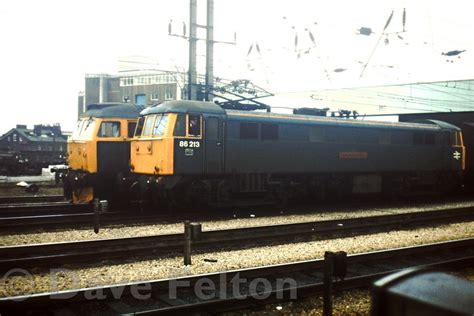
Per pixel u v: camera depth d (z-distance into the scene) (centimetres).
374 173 2053
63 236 1155
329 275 570
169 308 582
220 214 1575
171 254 951
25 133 5522
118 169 1717
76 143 1741
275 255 959
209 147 1536
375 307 286
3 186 2733
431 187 2312
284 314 620
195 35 2523
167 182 1474
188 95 2473
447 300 261
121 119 1728
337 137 1881
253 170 1636
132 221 1392
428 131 2236
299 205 1888
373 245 1083
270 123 1680
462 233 1288
